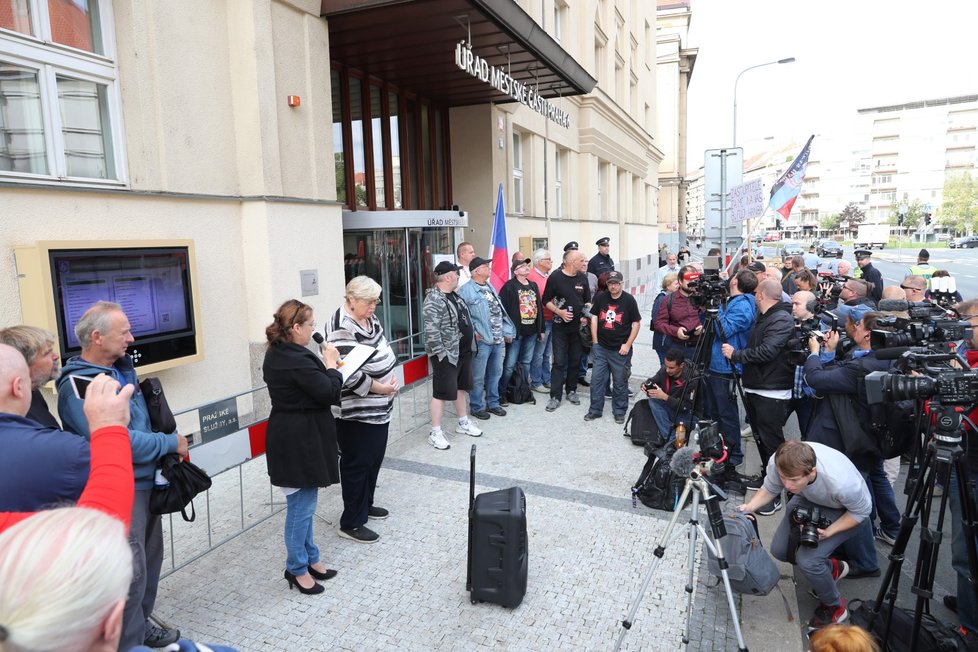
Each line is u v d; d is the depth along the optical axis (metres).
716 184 11.23
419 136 10.57
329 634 3.30
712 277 5.39
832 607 3.54
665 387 5.88
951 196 91.31
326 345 3.74
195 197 5.66
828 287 9.45
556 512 4.77
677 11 45.28
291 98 6.41
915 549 4.53
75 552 1.02
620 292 6.85
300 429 3.49
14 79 4.47
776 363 5.05
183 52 5.55
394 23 7.15
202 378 5.82
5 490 2.00
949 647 3.05
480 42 7.95
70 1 4.80
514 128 12.77
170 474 2.79
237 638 3.26
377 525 4.55
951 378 2.84
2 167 4.41
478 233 11.48
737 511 3.85
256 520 4.59
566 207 15.98
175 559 4.05
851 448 4.15
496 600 3.54
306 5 6.56
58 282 4.38
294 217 6.48
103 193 4.86
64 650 0.97
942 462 2.89
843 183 123.62
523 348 7.76
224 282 6.03
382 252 8.41
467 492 5.11
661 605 3.63
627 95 20.98
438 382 6.08
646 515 4.74
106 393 1.96
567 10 14.46
